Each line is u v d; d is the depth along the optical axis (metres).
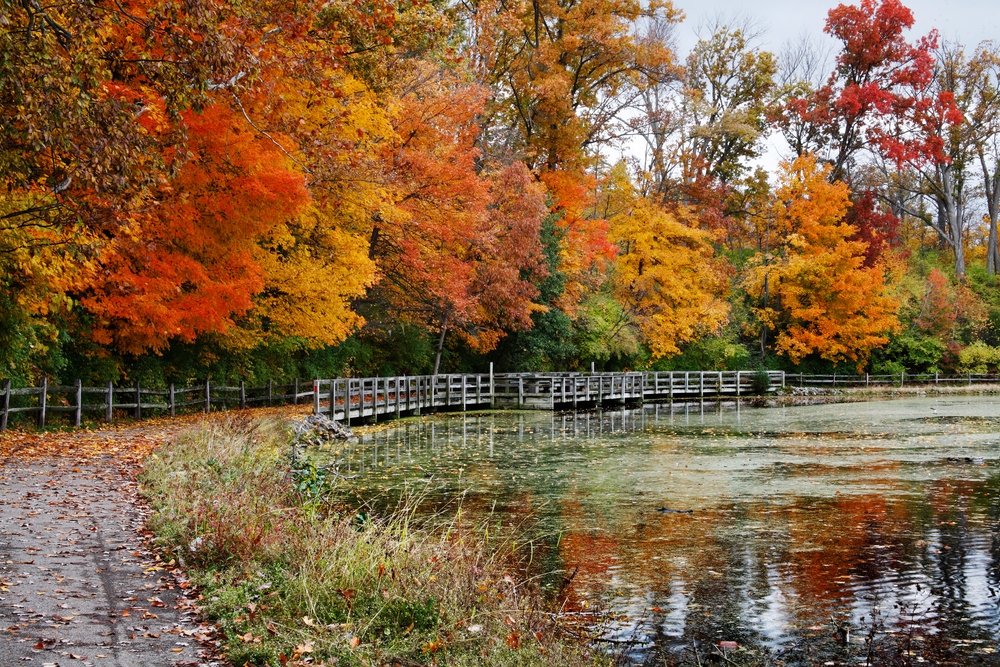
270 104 14.77
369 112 21.30
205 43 11.38
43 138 10.53
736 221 61.72
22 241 12.41
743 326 54.56
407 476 15.82
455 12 20.64
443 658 5.93
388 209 23.59
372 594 6.88
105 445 14.91
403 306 32.81
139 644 5.64
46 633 5.71
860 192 62.12
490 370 37.19
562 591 8.90
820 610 8.38
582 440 23.16
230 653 5.53
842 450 20.69
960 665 7.08
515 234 33.50
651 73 46.34
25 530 8.48
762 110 61.31
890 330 56.97
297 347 28.84
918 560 10.12
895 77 58.41
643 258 47.19
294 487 11.48
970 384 58.19
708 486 15.10
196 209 17.91
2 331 14.84
